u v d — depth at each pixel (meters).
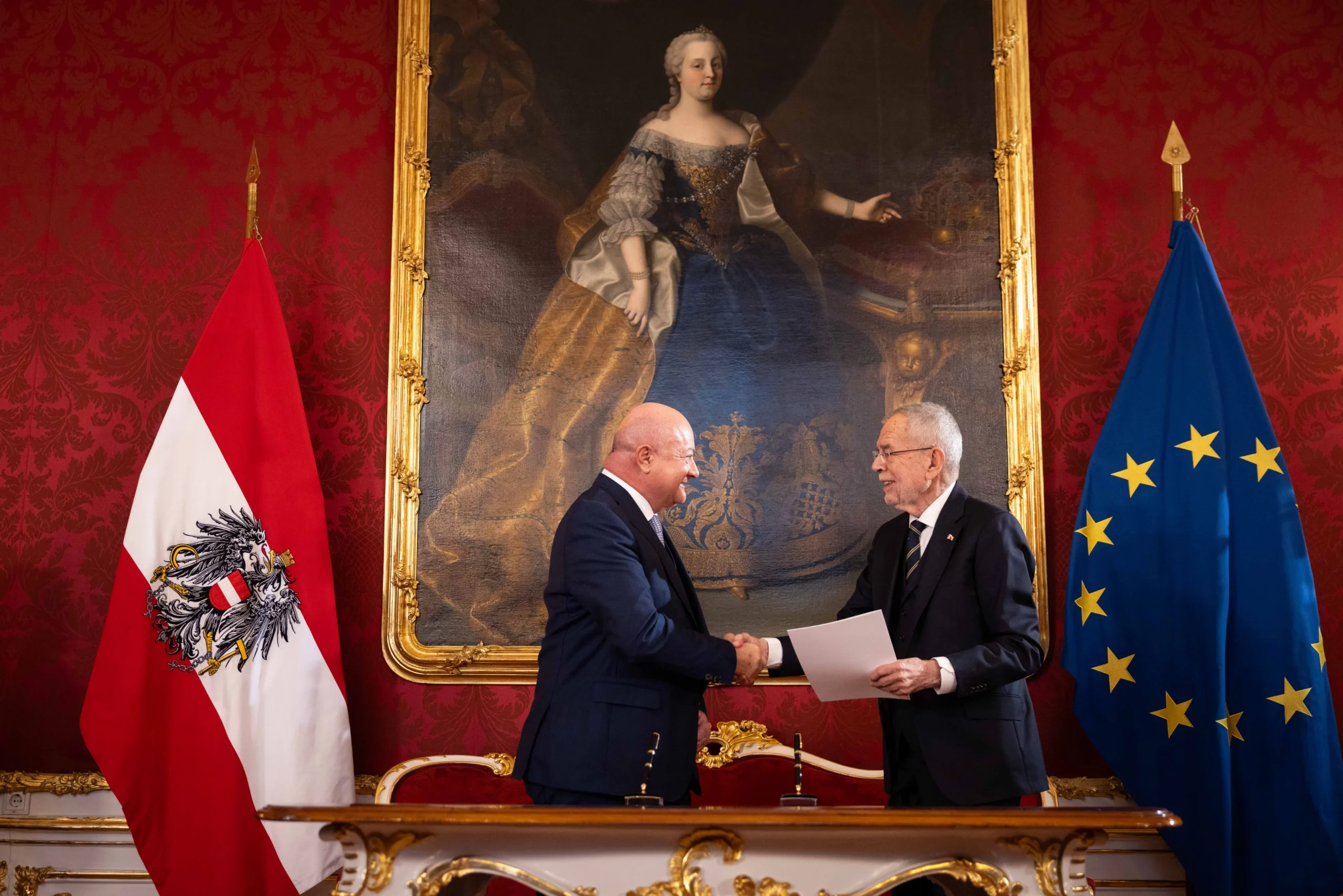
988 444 3.90
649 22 4.19
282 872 3.45
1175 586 3.60
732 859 2.14
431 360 3.98
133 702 3.47
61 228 4.09
